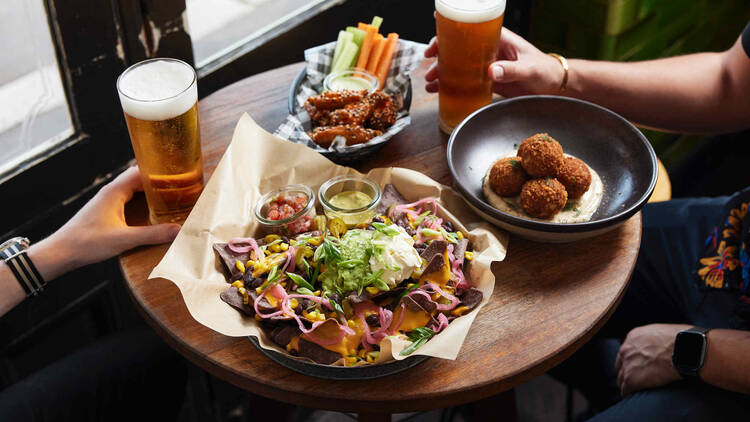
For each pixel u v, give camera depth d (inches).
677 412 54.1
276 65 81.0
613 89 62.9
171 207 51.7
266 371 42.9
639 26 91.5
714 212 67.7
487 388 42.2
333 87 62.2
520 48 61.2
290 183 53.2
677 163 115.0
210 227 48.3
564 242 50.3
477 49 54.0
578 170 51.1
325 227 50.0
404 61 64.6
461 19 52.2
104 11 63.2
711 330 54.5
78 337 77.6
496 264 49.3
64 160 67.2
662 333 58.8
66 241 50.4
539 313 45.9
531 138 51.4
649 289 67.3
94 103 67.2
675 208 70.5
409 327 43.1
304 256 46.5
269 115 63.2
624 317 69.3
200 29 75.2
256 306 42.9
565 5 90.8
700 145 117.6
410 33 93.8
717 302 62.9
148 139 46.6
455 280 45.3
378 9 87.4
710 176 115.2
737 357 51.8
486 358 43.3
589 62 64.0
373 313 43.5
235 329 41.9
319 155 53.2
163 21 68.1
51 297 71.4
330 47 65.1
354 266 43.9
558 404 85.0
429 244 45.8
